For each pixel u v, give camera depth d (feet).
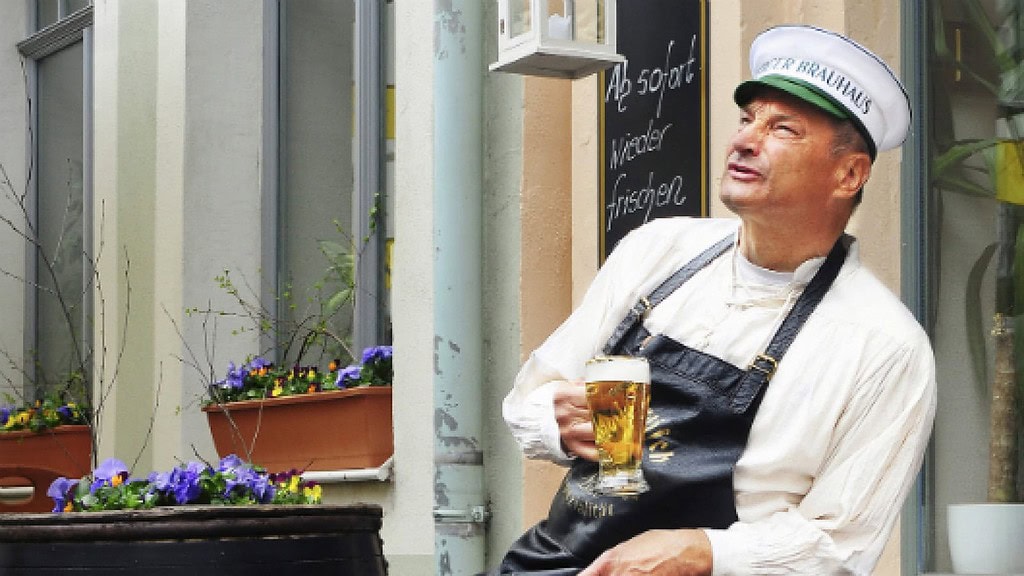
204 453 33.27
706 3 21.02
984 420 19.65
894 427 13.19
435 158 23.40
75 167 42.29
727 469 13.41
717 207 20.70
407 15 26.11
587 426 14.15
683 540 13.04
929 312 19.88
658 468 13.62
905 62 20.01
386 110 31.96
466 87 23.35
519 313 23.12
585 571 13.16
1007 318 19.62
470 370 23.09
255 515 16.19
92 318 40.11
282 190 33.88
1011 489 19.35
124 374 34.99
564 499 14.40
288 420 27.78
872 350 13.34
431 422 25.29
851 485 13.08
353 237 32.19
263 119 34.09
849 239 14.08
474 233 23.35
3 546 16.14
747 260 14.11
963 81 20.17
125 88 35.19
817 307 13.67
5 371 44.16
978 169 19.99
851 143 13.58
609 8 18.92
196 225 33.50
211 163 33.71
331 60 33.01
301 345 32.94
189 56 33.65
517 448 22.95
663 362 13.99
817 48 13.50
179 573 15.85
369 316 31.68
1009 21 20.02
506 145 23.59
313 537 16.53
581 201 23.32
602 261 22.81
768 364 13.51
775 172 13.46
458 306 23.16
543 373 15.14
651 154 21.94
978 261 19.92
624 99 22.54
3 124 44.52
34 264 44.24
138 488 18.60
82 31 42.09
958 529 19.33
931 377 13.34
